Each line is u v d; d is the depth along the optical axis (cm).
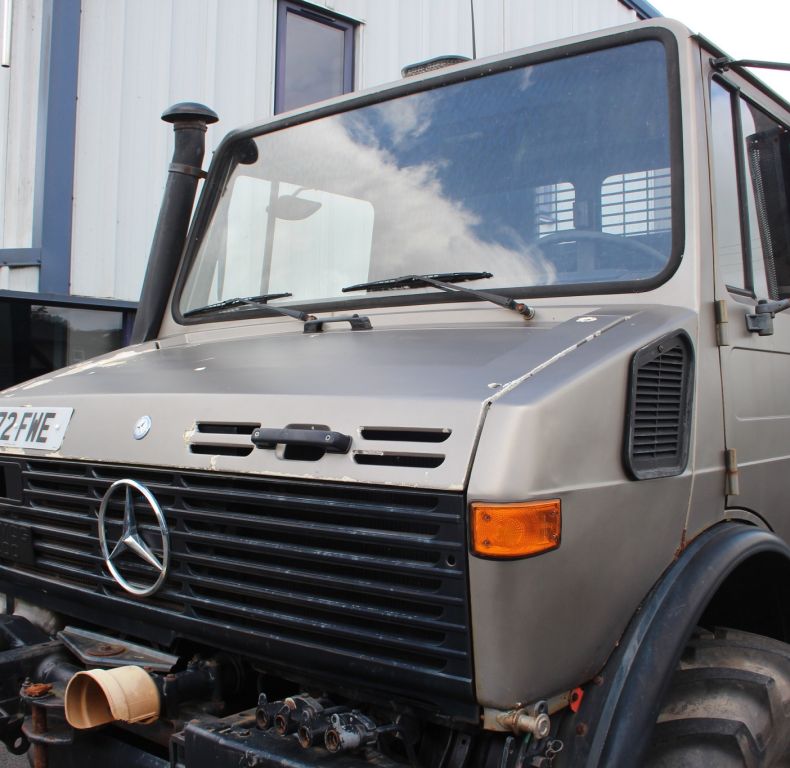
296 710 181
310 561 190
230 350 268
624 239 249
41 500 247
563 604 178
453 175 286
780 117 313
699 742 198
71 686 200
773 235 292
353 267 294
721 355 240
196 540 206
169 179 353
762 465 260
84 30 622
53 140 609
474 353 209
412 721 188
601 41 271
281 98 738
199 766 187
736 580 246
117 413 230
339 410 190
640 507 199
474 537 166
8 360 616
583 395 183
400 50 800
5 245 639
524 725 171
